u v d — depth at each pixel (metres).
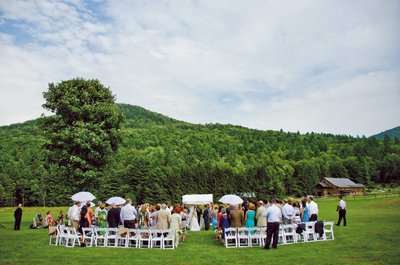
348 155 186.00
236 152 196.50
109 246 18.45
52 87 36.72
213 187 110.69
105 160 36.66
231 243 19.19
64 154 34.16
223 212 21.89
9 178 103.88
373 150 188.50
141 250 17.08
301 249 16.33
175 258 14.77
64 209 75.06
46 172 104.00
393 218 30.66
